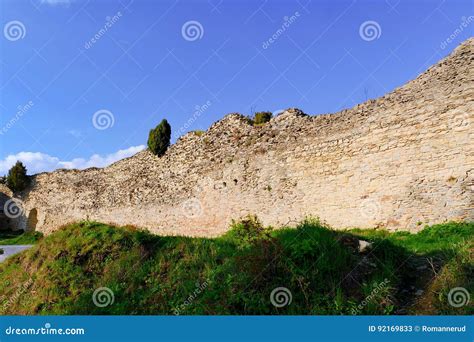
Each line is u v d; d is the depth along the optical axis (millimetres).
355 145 13188
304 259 7188
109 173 24875
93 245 9414
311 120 14875
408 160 11812
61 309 7871
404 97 12312
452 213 10680
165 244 9242
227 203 16984
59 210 28156
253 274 7035
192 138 19625
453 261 7453
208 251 8602
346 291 6910
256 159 16219
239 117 17844
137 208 21781
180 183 19500
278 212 15070
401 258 8227
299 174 14656
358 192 12859
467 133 10758
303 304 6617
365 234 11641
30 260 10039
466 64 11180
